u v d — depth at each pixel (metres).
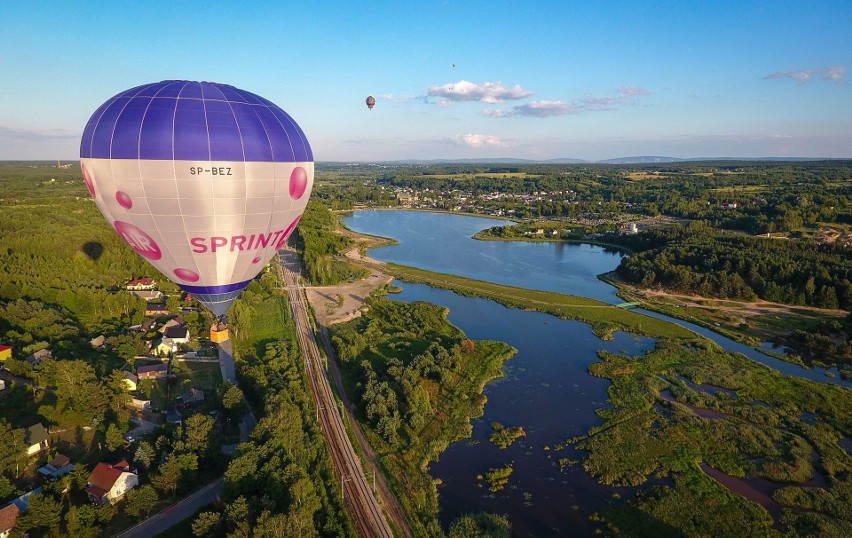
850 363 90.88
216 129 41.53
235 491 46.19
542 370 85.25
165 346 82.56
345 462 56.59
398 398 70.50
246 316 91.31
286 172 45.62
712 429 65.94
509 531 48.09
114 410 62.91
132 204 42.06
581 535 48.53
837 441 64.69
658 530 48.97
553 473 57.69
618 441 63.62
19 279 105.44
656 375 83.00
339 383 75.75
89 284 108.00
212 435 55.50
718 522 49.84
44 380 67.25
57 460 52.94
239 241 45.97
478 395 74.56
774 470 57.56
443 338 95.81
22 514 43.91
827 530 48.44
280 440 52.75
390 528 47.28
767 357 93.88
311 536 41.75
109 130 40.88
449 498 53.16
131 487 49.56
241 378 72.00
